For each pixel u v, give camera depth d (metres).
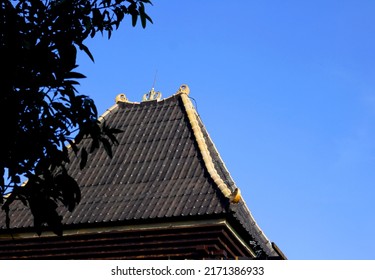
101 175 22.22
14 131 8.26
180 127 23.64
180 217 19.39
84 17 9.09
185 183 20.72
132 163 22.45
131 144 23.45
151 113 25.02
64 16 8.91
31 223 20.70
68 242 20.41
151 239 19.70
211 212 19.12
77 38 8.96
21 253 20.89
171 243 19.48
